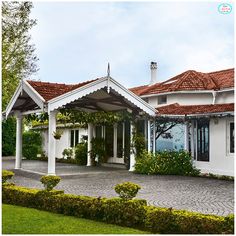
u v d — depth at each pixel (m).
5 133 35.97
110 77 17.58
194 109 19.64
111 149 23.50
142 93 26.00
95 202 8.79
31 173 18.11
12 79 34.62
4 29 34.69
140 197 12.16
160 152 20.06
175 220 7.65
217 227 7.27
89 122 22.66
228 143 18.05
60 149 31.62
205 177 18.22
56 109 16.80
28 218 8.74
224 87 21.23
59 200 9.48
